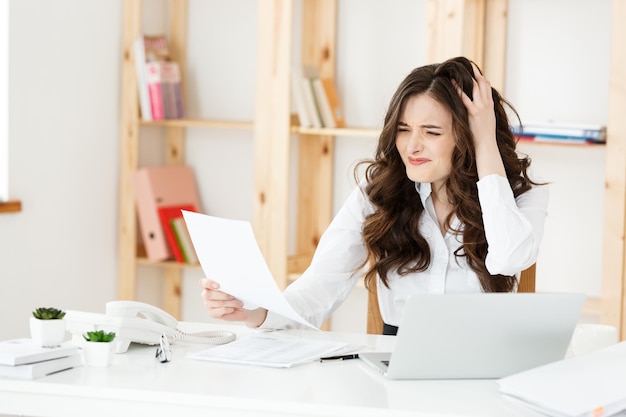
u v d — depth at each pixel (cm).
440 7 391
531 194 272
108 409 193
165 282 501
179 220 463
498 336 205
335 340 247
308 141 464
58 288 436
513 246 252
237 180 490
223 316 247
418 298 198
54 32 425
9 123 405
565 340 211
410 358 203
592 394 180
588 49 422
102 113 457
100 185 459
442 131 253
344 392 194
